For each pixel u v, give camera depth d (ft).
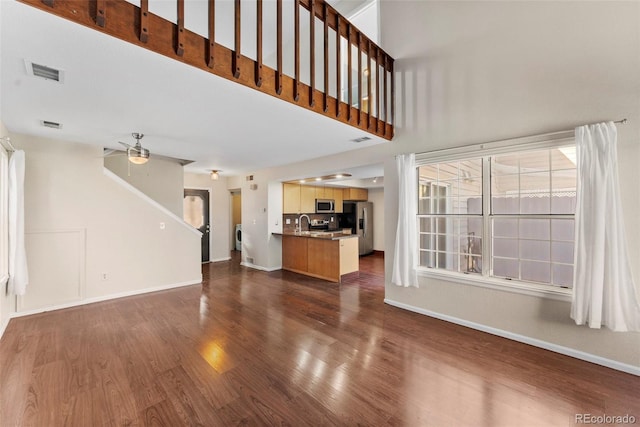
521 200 10.12
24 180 11.00
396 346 8.80
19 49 5.26
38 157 11.33
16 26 4.61
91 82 6.59
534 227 10.06
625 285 7.14
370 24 14.10
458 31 10.26
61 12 4.41
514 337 9.21
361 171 15.62
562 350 8.30
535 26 8.63
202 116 8.84
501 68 9.32
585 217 7.52
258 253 20.52
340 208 26.07
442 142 10.75
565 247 9.46
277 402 6.22
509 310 9.33
